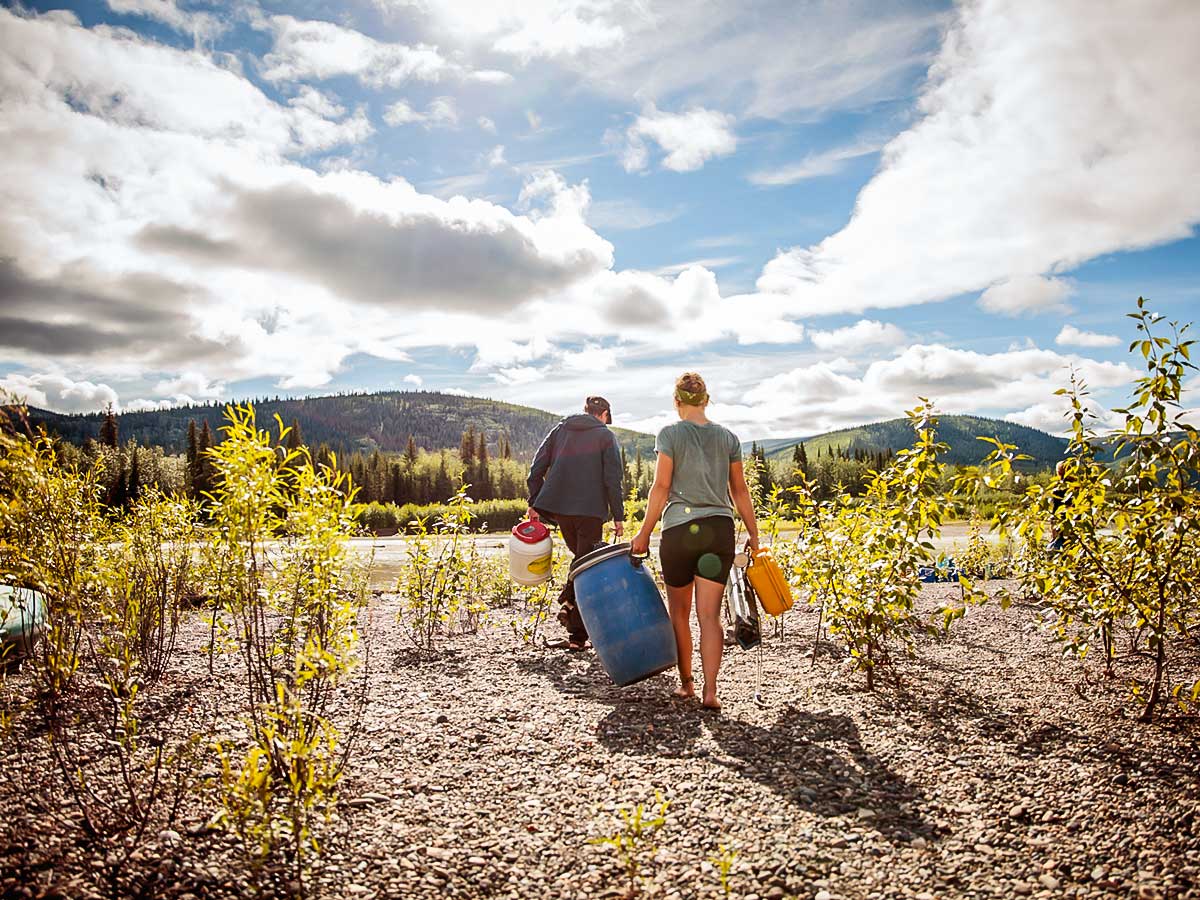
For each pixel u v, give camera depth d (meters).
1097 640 6.25
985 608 8.44
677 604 4.91
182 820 2.78
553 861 2.69
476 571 8.55
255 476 3.56
